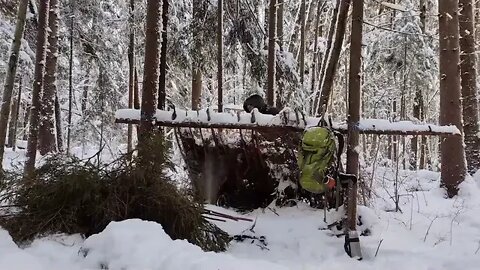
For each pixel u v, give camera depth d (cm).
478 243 589
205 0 1252
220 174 678
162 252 421
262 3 1492
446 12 993
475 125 1148
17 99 2228
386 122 630
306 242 541
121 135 1716
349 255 518
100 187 526
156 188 530
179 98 1550
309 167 544
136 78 1380
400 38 1964
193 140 678
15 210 529
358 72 571
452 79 991
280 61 1248
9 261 405
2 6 1195
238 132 677
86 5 1446
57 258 445
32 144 873
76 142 1730
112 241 432
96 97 1630
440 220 723
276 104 1244
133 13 1336
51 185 525
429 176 1395
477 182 1058
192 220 529
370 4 1596
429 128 640
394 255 527
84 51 1540
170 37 1317
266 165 662
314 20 2166
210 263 390
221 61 1034
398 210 779
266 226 586
